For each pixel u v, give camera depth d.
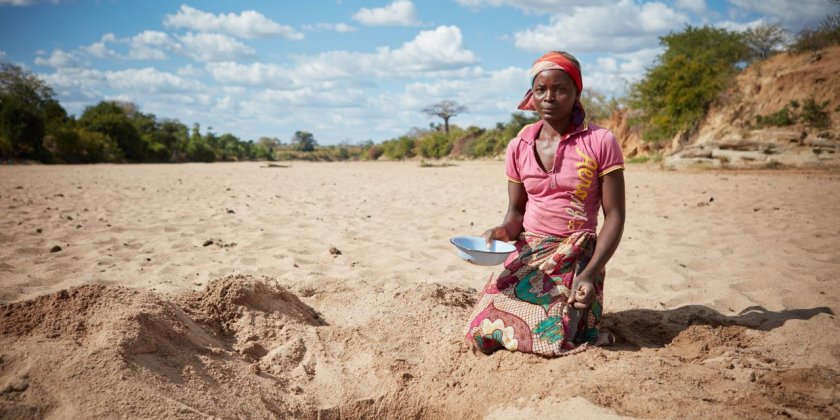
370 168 33.38
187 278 5.16
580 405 2.51
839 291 4.54
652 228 7.95
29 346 2.66
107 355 2.62
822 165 20.66
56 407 2.33
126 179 19.44
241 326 3.57
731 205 10.27
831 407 2.43
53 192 13.45
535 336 3.15
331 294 4.57
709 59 30.62
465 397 2.93
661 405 2.45
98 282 4.93
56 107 54.66
